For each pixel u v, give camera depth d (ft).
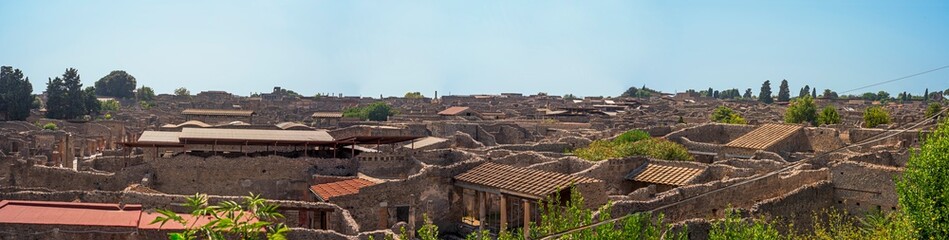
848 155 235.61
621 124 532.32
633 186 236.84
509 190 199.00
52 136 455.63
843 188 191.52
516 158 260.42
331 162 253.65
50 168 234.17
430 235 123.44
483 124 483.51
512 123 512.22
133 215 159.94
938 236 124.57
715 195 183.21
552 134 459.32
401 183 210.79
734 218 131.23
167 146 255.09
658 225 121.60
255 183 248.52
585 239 112.78
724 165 231.50
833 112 527.81
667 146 282.56
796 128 319.06
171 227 150.41
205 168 246.68
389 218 208.03
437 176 217.15
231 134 259.39
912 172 130.93
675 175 228.22
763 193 193.67
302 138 258.57
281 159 250.16
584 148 311.27
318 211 185.98
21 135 440.45
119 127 522.47
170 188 244.01
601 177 232.32
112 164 288.30
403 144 323.16
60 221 149.38
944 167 126.21
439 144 328.29
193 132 258.57
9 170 244.83
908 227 129.59
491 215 214.69
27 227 146.30
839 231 159.94
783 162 244.63
